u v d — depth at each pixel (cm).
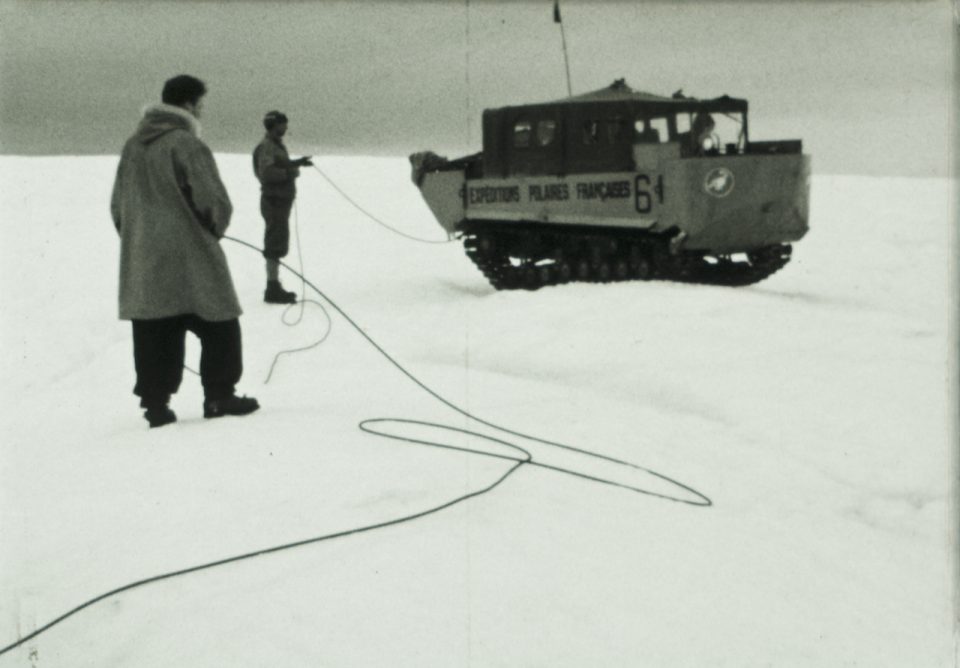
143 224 644
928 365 787
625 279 1219
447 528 458
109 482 528
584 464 579
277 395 762
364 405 707
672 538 470
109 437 636
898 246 1767
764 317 934
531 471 550
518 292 1128
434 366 871
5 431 723
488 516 475
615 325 927
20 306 1288
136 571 421
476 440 609
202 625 378
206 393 669
